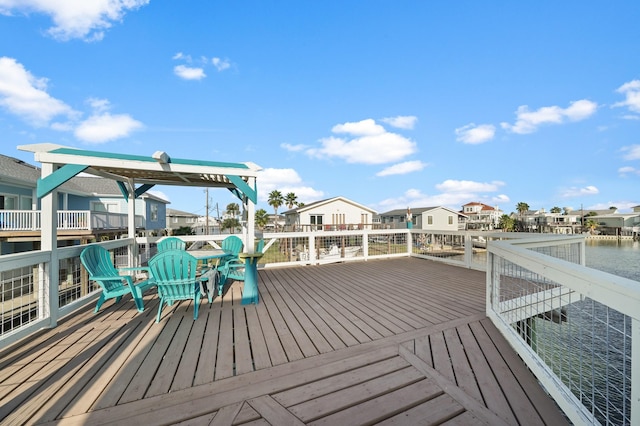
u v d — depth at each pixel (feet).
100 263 12.50
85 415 5.07
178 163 13.98
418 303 12.26
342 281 17.12
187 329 9.39
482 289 14.87
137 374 6.48
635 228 136.05
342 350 7.61
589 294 4.41
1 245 33.53
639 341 3.36
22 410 5.21
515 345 7.41
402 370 6.59
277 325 9.66
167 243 18.57
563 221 164.55
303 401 5.46
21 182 35.88
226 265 14.84
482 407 5.33
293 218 89.30
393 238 27.63
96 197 54.29
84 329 9.49
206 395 5.65
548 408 5.33
